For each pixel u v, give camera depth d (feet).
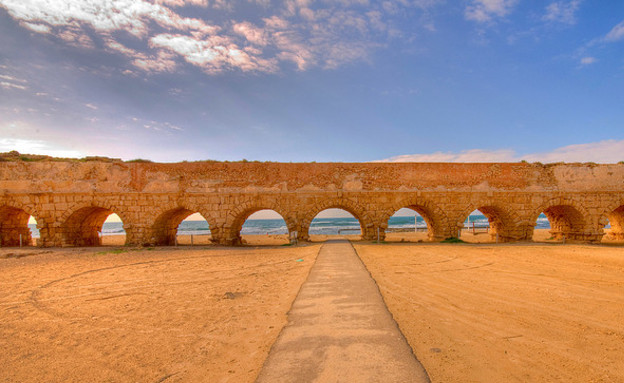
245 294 29.73
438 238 73.56
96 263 50.14
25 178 71.36
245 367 15.40
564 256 52.16
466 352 16.71
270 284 33.55
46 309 27.07
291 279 35.09
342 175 72.84
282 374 12.27
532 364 15.74
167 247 68.74
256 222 367.04
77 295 31.55
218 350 17.78
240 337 19.45
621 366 15.80
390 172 73.10
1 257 58.49
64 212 70.95
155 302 28.25
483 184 73.31
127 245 70.33
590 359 16.53
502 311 24.11
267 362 13.39
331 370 12.56
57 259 54.49
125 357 17.46
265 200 71.77
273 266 44.73
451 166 73.67
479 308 24.75
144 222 71.05
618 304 26.32
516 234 73.10
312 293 25.43
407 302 25.77
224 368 15.58
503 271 40.16
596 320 22.45
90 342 19.81
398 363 13.20
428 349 16.85
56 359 17.60
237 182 72.02
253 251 61.11
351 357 13.80
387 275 36.70
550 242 73.82
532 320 22.25
